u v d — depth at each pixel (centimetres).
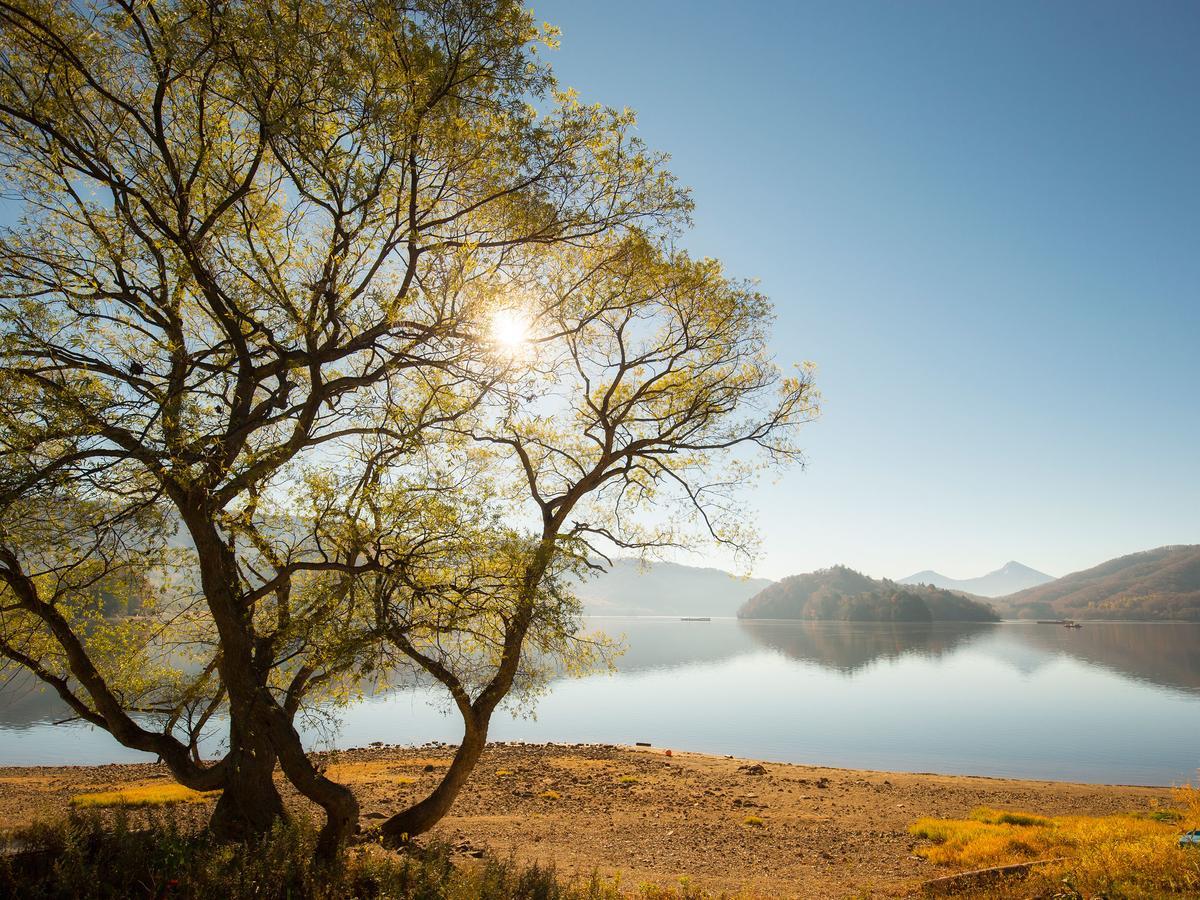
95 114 946
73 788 2184
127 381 912
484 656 1187
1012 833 1620
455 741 4194
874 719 5862
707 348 1354
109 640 1055
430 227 1045
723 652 15650
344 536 927
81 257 952
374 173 930
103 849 738
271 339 927
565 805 2011
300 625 928
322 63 862
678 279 1242
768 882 1278
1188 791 2219
